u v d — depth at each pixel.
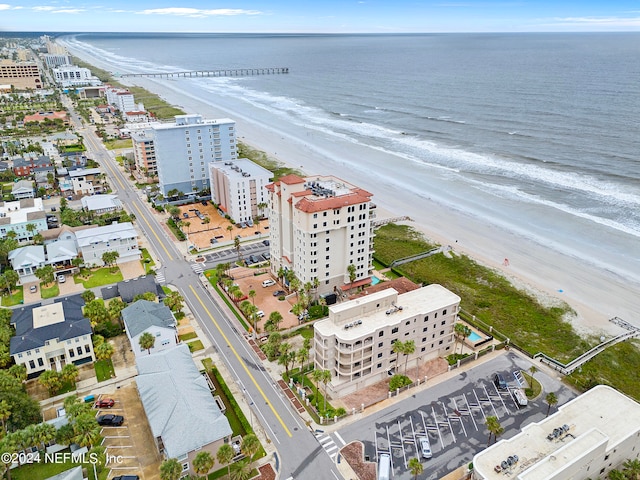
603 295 125.75
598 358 101.56
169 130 184.38
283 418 85.06
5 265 137.88
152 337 94.50
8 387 82.19
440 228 166.38
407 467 75.00
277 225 125.62
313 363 99.31
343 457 76.81
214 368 97.56
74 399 79.12
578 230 161.12
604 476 71.00
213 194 188.00
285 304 121.06
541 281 132.75
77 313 103.75
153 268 139.50
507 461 65.50
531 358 102.00
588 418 74.06
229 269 138.62
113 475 73.00
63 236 146.88
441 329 99.81
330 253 119.12
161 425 75.06
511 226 165.88
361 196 119.56
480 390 92.38
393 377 92.31
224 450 68.25
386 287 113.81
